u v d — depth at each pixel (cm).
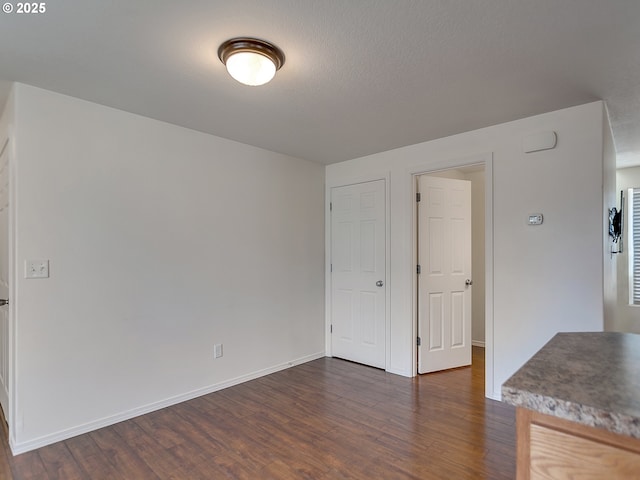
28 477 189
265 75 183
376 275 374
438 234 365
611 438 71
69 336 230
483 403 282
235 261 327
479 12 150
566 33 165
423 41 172
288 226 379
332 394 301
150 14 151
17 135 213
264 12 150
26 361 214
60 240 228
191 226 296
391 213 360
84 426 235
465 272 381
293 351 380
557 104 247
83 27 160
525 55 184
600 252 240
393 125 289
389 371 359
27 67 196
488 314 290
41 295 220
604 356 107
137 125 265
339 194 410
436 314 362
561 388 80
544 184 263
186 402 285
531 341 268
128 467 198
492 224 289
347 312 400
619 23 157
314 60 189
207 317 305
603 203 242
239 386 320
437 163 324
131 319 259
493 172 289
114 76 207
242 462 203
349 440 226
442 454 210
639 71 201
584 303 246
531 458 80
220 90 225
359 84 217
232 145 328
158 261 275
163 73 203
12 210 219
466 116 270
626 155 390
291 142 334
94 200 243
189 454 211
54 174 227
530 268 269
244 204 336
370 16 153
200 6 146
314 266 408
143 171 268
